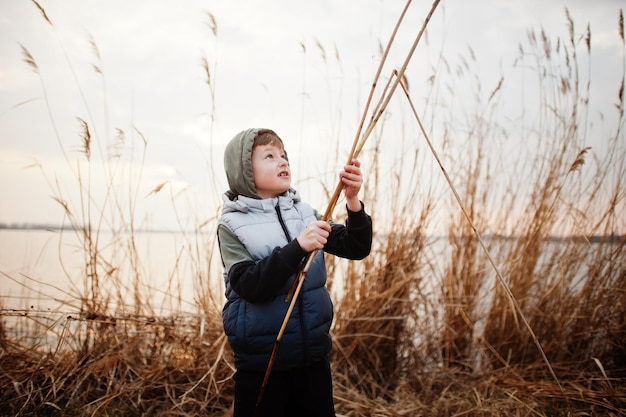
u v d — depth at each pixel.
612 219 2.80
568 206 2.88
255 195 1.65
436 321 2.85
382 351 2.76
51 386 2.21
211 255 2.60
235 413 1.52
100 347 2.37
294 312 1.47
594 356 2.78
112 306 2.57
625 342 2.69
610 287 2.77
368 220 1.62
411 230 2.89
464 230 2.98
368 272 2.82
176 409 2.23
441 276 2.92
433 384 2.63
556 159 2.99
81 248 2.46
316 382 1.52
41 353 2.36
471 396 2.46
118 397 2.23
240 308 1.50
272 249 1.54
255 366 1.46
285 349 1.45
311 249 1.41
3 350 2.27
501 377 2.54
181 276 2.82
